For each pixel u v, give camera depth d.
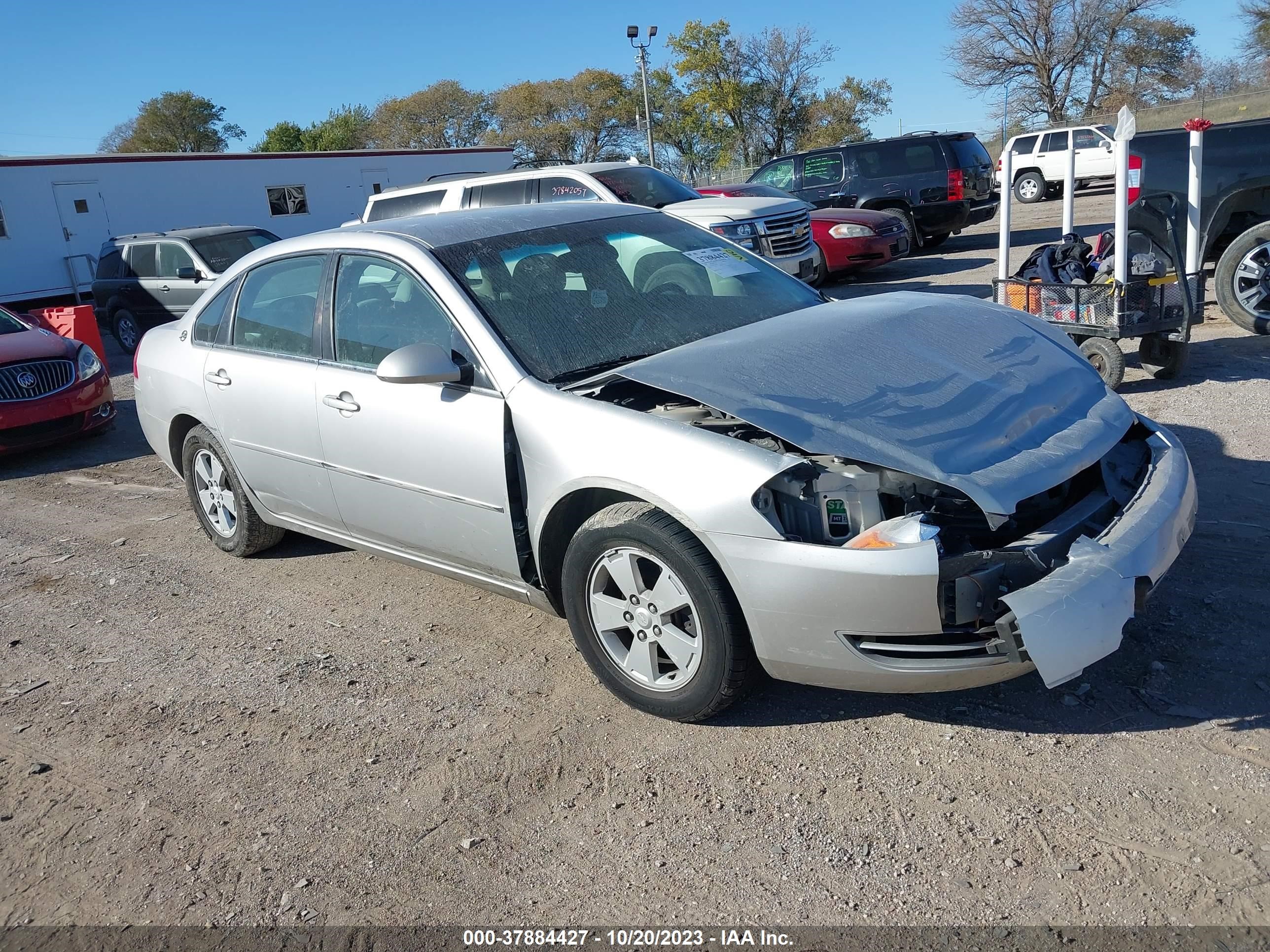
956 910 2.44
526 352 3.66
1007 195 7.07
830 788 2.96
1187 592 3.81
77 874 2.97
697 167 60.25
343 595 4.84
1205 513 4.52
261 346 4.68
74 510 6.92
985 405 3.20
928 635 2.84
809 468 2.97
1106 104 47.19
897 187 15.49
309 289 4.43
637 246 4.37
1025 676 3.42
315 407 4.28
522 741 3.39
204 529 5.57
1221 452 5.28
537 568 3.61
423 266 3.93
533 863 2.80
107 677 4.23
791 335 3.64
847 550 2.83
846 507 2.93
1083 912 2.38
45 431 8.49
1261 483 4.79
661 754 3.23
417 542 4.11
